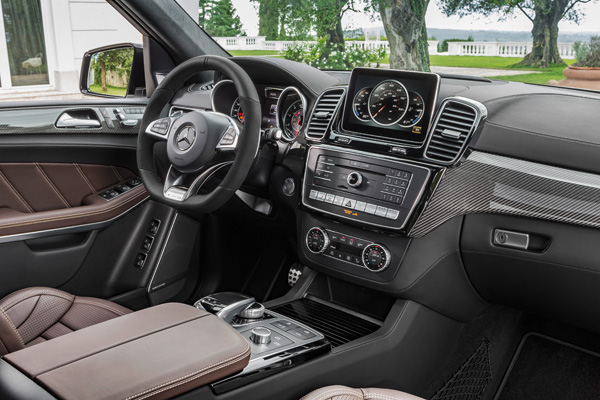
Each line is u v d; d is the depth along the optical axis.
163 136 1.56
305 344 1.26
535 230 1.40
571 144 1.35
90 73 2.19
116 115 2.03
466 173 1.42
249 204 1.93
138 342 0.97
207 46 2.14
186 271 2.12
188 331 1.02
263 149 1.77
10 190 1.80
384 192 1.51
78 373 0.87
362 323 1.59
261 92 1.90
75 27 2.25
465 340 1.77
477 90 1.56
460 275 1.58
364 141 1.56
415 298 1.54
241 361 1.00
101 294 1.94
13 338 1.00
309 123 1.69
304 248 1.70
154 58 2.14
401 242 1.51
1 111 1.76
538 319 1.87
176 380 0.89
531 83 1.80
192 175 1.57
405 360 1.54
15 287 1.72
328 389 1.14
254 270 2.26
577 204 1.33
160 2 1.96
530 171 1.37
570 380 1.72
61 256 1.80
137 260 1.99
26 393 0.83
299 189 1.68
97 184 1.99
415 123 1.48
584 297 1.42
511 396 1.73
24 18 2.25
